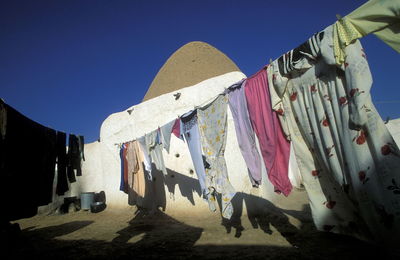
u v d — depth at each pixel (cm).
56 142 519
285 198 810
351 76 232
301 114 293
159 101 847
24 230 726
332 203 293
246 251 396
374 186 229
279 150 302
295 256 352
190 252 417
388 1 204
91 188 1129
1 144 343
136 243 497
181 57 1219
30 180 420
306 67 271
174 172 773
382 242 229
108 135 984
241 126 341
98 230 651
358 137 237
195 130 423
